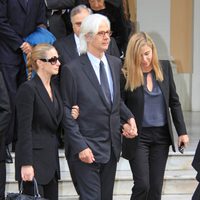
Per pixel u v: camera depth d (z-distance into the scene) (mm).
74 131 11617
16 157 11844
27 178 11570
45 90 11812
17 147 11805
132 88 12789
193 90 25266
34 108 11719
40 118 11773
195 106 25234
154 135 12977
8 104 12547
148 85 13008
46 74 11930
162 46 24547
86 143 11695
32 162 11648
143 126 12914
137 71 12742
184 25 24844
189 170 16906
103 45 11688
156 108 12977
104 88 11859
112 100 11930
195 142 18609
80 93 11688
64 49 14516
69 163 12242
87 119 11742
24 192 11922
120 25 16719
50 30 16828
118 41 16797
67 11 16750
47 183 11844
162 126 13016
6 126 12586
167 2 24281
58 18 16812
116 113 11984
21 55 16719
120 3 16578
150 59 12766
